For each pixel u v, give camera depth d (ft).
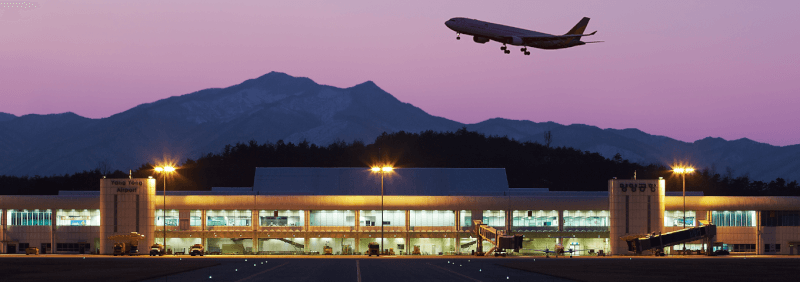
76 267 503.61
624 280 384.88
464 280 386.11
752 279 392.88
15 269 479.41
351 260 633.61
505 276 419.33
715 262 589.73
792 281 379.14
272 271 460.96
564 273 442.91
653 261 613.93
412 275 423.64
